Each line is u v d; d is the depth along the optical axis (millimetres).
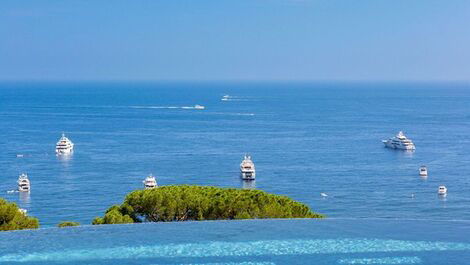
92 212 112312
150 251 29844
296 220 34812
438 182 144750
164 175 151000
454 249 30297
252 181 145500
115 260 28734
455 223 34906
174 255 29359
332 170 159625
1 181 142375
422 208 120125
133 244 30734
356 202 124438
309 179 147625
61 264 28328
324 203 123625
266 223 34250
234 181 145750
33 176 148000
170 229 33094
